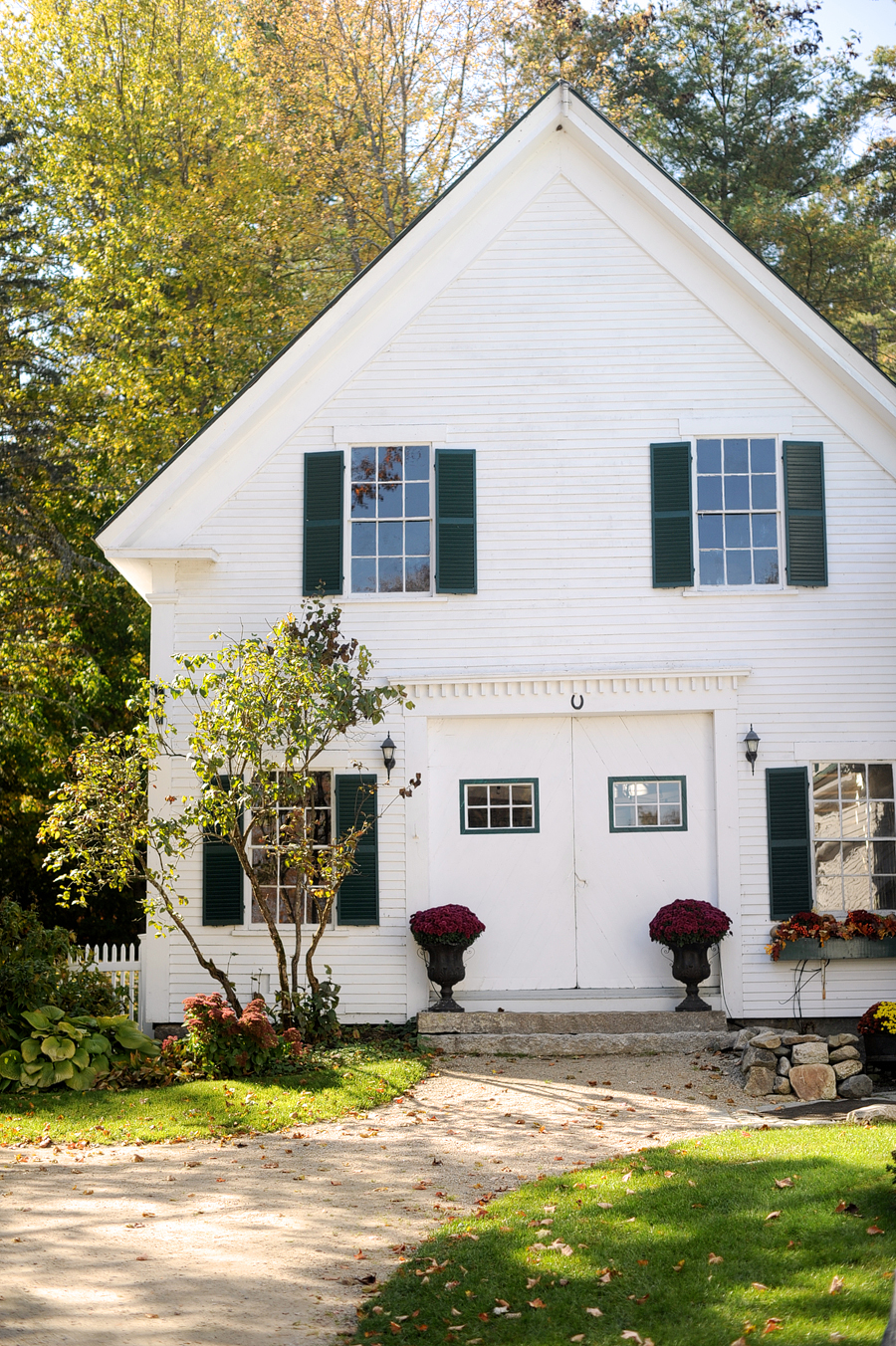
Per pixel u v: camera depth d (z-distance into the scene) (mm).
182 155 26125
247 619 14664
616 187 14961
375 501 14867
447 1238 7309
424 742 14477
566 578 14609
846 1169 8023
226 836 13141
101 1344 5719
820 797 14414
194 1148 9766
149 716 14055
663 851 14406
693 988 13742
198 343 24484
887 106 29109
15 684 21578
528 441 14781
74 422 24531
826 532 14633
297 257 27953
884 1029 12164
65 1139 10047
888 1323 4996
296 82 26953
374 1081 11828
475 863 14430
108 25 26844
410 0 26844
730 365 14812
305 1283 6668
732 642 14500
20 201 25438
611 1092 11492
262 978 14234
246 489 14820
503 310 14914
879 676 14461
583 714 14477
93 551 23828
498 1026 13484
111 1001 13102
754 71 29766
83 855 13008
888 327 28375
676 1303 6207
